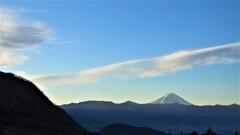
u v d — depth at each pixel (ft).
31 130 223.51
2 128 213.25
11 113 258.78
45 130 231.91
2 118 238.48
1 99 271.08
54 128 242.37
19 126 228.22
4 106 263.70
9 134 197.88
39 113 282.56
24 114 266.98
